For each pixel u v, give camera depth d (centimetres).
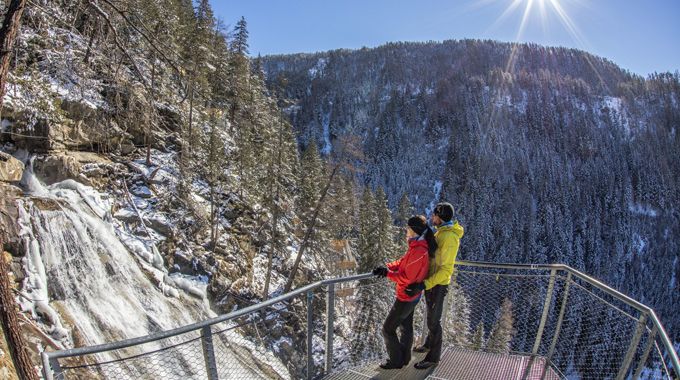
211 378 364
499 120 18075
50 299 1001
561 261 10200
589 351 445
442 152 16100
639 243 12050
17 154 1223
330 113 19538
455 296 585
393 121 17350
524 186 13000
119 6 586
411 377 484
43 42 607
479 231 9781
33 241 1009
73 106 1355
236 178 2541
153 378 624
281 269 2470
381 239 3069
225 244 2034
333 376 487
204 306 1558
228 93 3450
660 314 9981
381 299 579
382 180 14112
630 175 14938
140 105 676
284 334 1444
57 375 289
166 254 1585
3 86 448
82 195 1335
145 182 1739
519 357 536
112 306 1148
